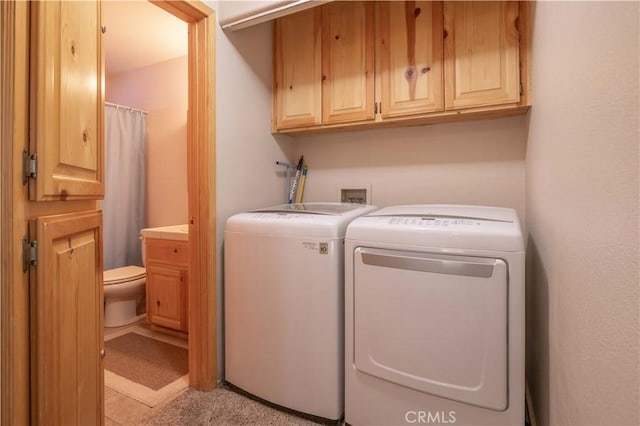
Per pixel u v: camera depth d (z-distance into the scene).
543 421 1.15
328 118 1.85
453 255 1.08
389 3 1.70
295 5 1.48
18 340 0.71
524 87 1.42
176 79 2.90
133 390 1.64
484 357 1.05
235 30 1.69
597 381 0.57
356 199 2.11
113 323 2.50
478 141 1.79
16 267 0.70
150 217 3.07
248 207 1.84
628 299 0.45
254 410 1.47
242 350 1.55
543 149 1.10
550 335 1.01
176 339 2.28
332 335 1.33
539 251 1.22
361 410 1.28
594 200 0.58
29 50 0.72
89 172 0.98
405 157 1.97
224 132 1.67
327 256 1.33
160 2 1.42
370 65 1.75
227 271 1.59
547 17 1.01
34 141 0.73
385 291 1.19
